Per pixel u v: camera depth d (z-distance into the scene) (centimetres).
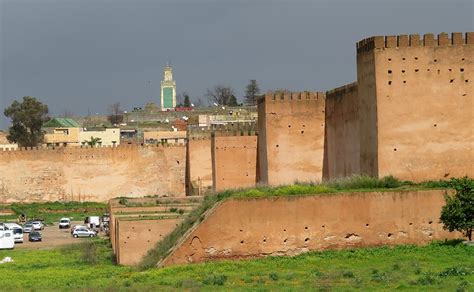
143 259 6750
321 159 8244
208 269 5906
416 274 5334
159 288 5288
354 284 5112
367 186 6538
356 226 6247
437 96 6806
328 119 8181
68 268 7156
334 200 6244
